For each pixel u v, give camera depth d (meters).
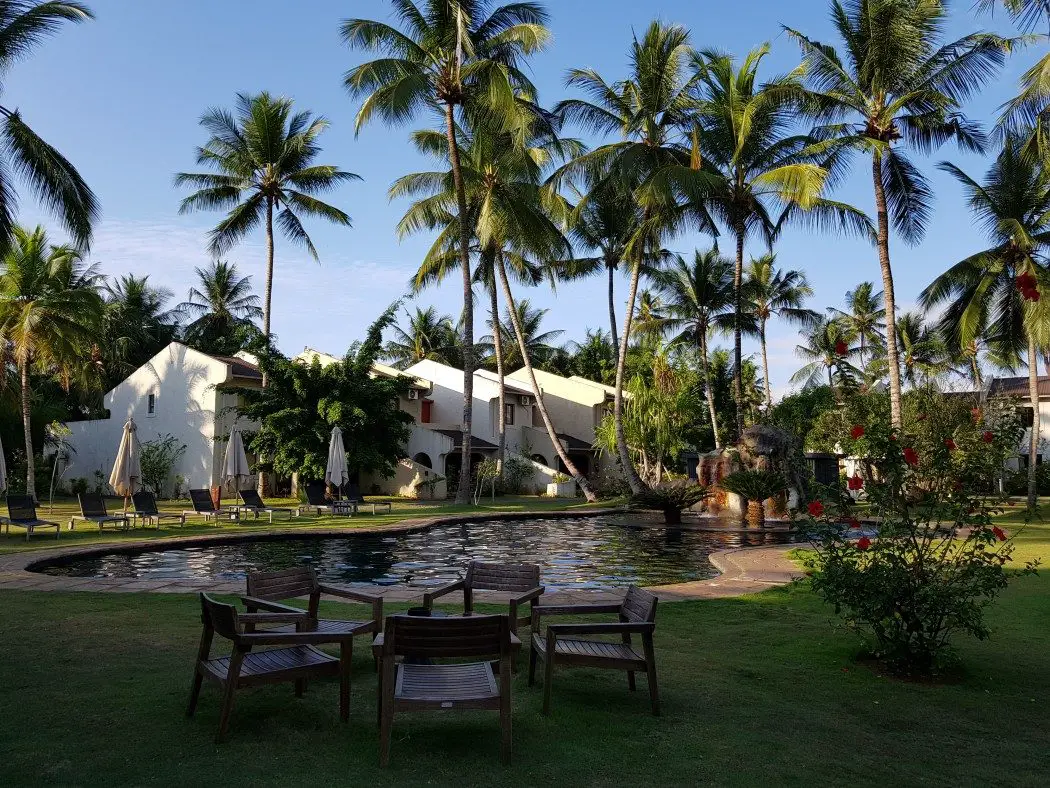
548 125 29.36
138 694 5.16
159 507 27.00
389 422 31.27
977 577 5.88
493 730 4.61
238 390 30.53
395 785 3.79
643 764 4.11
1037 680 5.84
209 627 4.88
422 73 24.77
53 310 27.58
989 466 5.96
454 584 6.81
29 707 4.88
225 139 32.25
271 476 34.31
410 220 30.45
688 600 9.00
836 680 5.78
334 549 15.97
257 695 5.21
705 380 41.19
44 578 10.35
